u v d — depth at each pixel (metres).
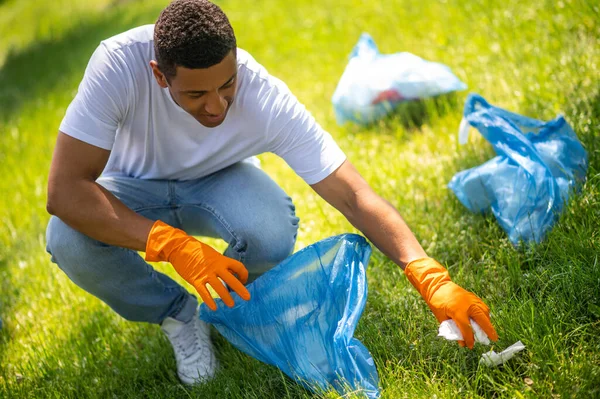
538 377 2.18
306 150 2.36
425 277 2.17
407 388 2.23
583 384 2.08
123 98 2.28
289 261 2.38
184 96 2.12
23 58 9.60
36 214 4.76
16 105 7.54
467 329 2.07
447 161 3.51
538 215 2.76
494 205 2.95
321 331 2.32
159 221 2.29
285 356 2.36
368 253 2.41
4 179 5.60
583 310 2.39
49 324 3.34
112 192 2.62
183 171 2.58
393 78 4.10
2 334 3.36
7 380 2.90
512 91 3.84
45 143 6.01
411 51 4.93
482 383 2.22
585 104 3.35
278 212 2.55
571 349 2.26
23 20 11.96
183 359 2.70
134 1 10.16
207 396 2.48
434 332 2.46
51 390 2.75
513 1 4.76
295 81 5.34
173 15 2.03
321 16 6.32
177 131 2.43
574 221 2.70
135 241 2.29
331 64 5.37
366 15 5.88
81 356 2.98
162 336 2.96
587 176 2.93
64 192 2.26
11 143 6.33
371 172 3.72
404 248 2.26
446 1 5.24
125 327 3.12
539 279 2.53
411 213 3.23
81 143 2.25
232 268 2.25
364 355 2.22
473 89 4.11
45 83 7.92
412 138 3.94
